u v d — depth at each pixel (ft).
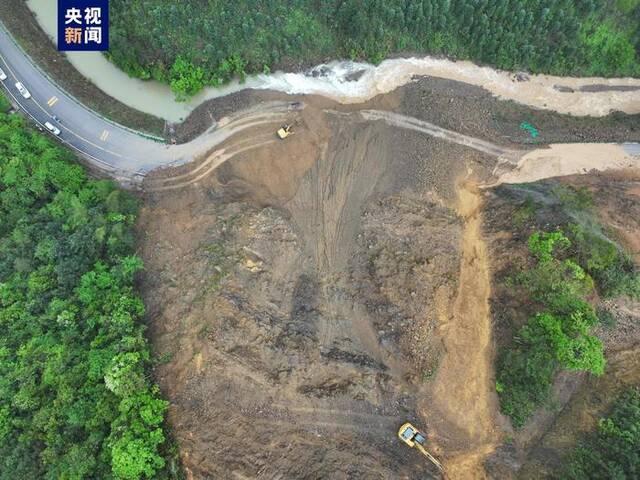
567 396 150.20
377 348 160.45
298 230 183.42
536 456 144.36
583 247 161.38
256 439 141.38
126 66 205.87
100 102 207.92
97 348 148.87
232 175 201.77
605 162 202.18
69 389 140.87
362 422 148.77
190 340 153.17
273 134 206.39
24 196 181.27
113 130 205.87
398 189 190.70
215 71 207.31
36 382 147.13
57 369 144.56
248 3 196.95
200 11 194.90
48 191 185.88
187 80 203.72
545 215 175.01
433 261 172.76
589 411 145.28
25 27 207.92
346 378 154.61
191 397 144.66
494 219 184.14
